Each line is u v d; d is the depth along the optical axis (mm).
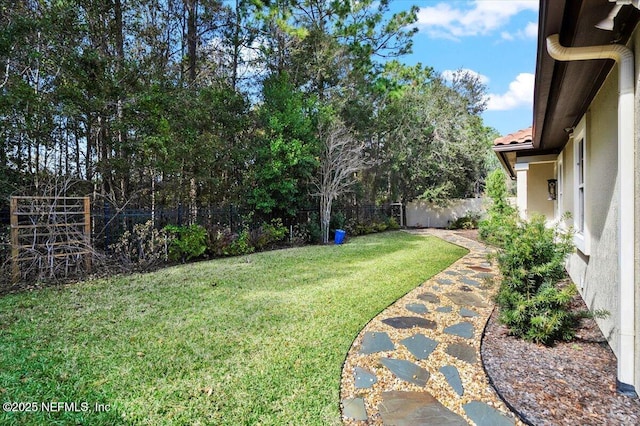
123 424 2508
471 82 22984
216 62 14398
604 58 2957
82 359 3480
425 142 21641
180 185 10695
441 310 5094
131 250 8547
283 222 13984
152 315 4805
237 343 3881
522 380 3107
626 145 2832
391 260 9375
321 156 14531
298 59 15891
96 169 9531
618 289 3186
